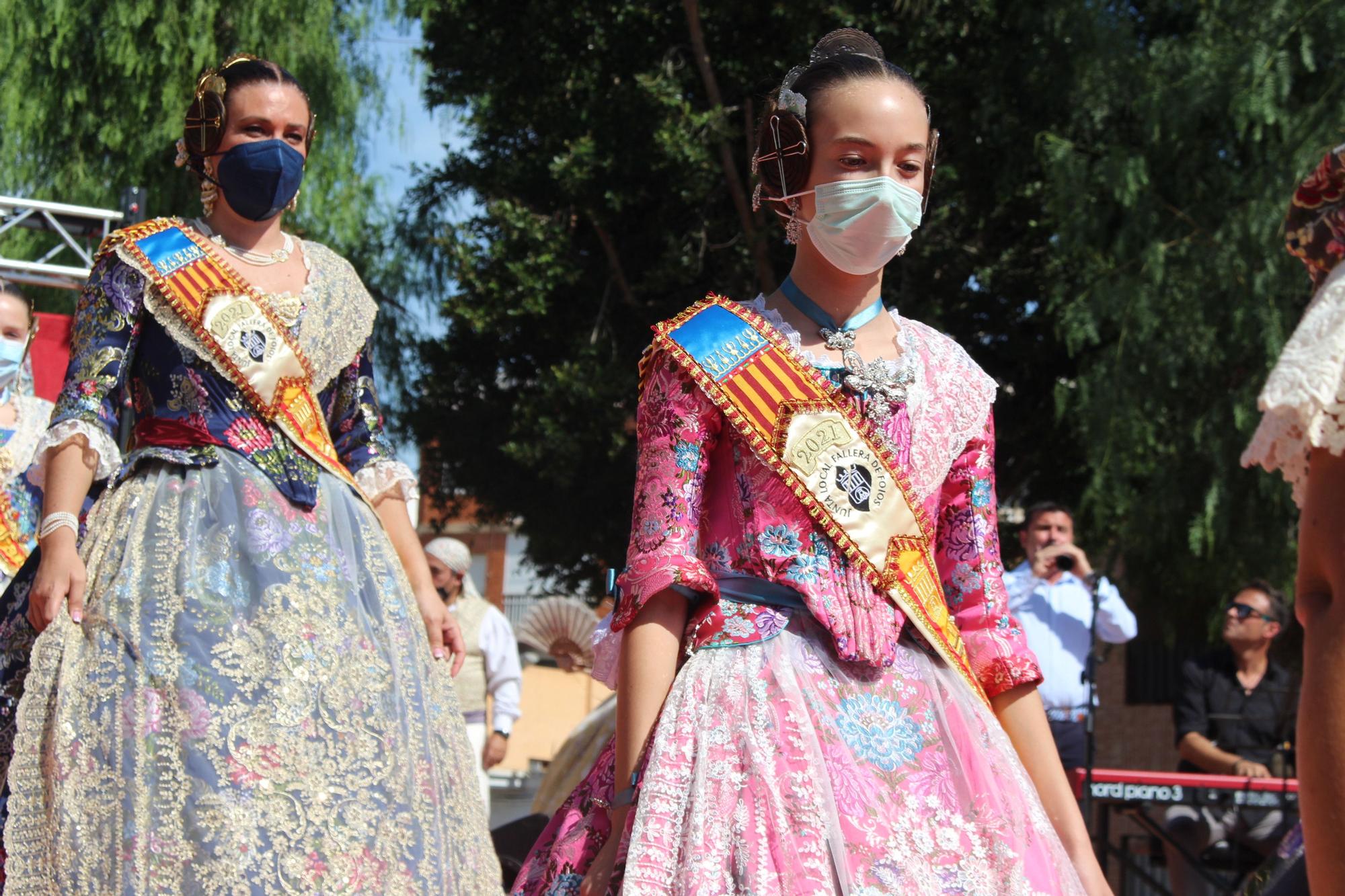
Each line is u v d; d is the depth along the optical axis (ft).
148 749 10.39
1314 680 5.91
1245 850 22.02
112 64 49.60
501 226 50.93
